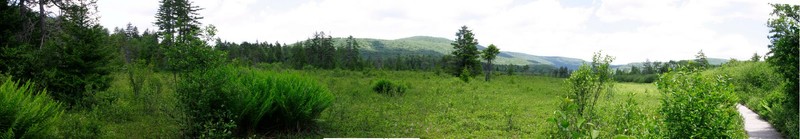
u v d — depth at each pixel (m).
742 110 15.41
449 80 31.38
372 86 20.09
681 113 5.29
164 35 8.33
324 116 11.70
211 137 7.95
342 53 87.44
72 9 14.20
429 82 28.23
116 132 9.40
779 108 11.76
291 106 9.66
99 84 13.13
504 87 25.30
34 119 6.19
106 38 14.55
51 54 12.42
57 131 6.98
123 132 9.41
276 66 40.62
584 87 7.59
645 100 18.34
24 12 15.35
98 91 12.86
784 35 10.75
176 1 37.00
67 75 12.09
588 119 7.28
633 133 5.54
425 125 11.05
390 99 16.64
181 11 36.94
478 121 11.52
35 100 6.43
